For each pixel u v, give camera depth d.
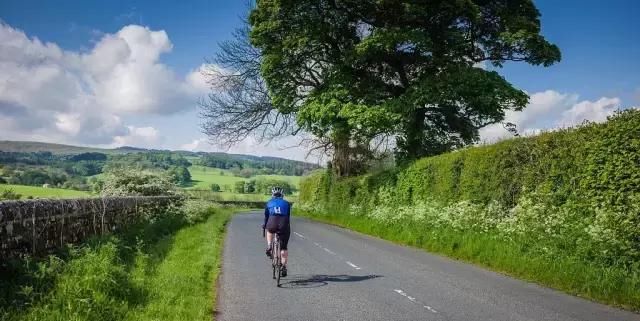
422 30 28.70
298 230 26.08
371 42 28.06
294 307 9.19
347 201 35.97
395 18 29.75
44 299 7.30
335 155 41.38
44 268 8.02
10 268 7.85
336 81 30.75
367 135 32.22
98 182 32.44
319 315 8.62
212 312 8.80
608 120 12.67
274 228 11.53
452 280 11.80
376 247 18.41
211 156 155.00
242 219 37.34
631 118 11.90
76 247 10.70
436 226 18.69
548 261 12.12
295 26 31.73
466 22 30.36
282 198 11.93
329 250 17.48
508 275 12.51
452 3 27.86
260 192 99.69
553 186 14.67
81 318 7.00
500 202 17.30
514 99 28.73
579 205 13.21
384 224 23.59
